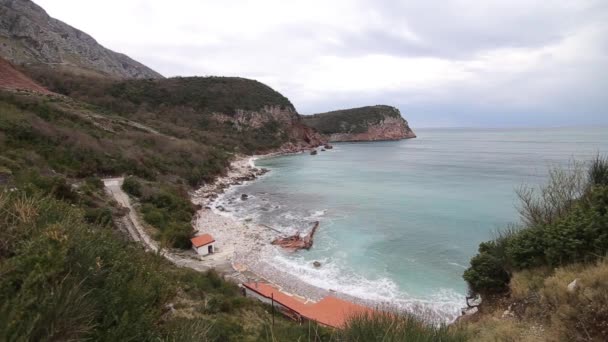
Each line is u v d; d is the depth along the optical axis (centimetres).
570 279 764
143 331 322
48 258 289
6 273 275
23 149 2812
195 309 1095
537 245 972
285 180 6316
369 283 2205
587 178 1145
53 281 283
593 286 662
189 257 2436
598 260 754
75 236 364
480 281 1112
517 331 719
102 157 3812
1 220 363
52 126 3647
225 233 3086
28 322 234
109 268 371
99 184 3097
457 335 435
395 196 4744
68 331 261
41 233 334
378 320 443
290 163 8919
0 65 6384
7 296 244
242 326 1063
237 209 4125
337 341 445
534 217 1181
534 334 688
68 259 323
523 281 932
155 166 4644
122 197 3033
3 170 1833
